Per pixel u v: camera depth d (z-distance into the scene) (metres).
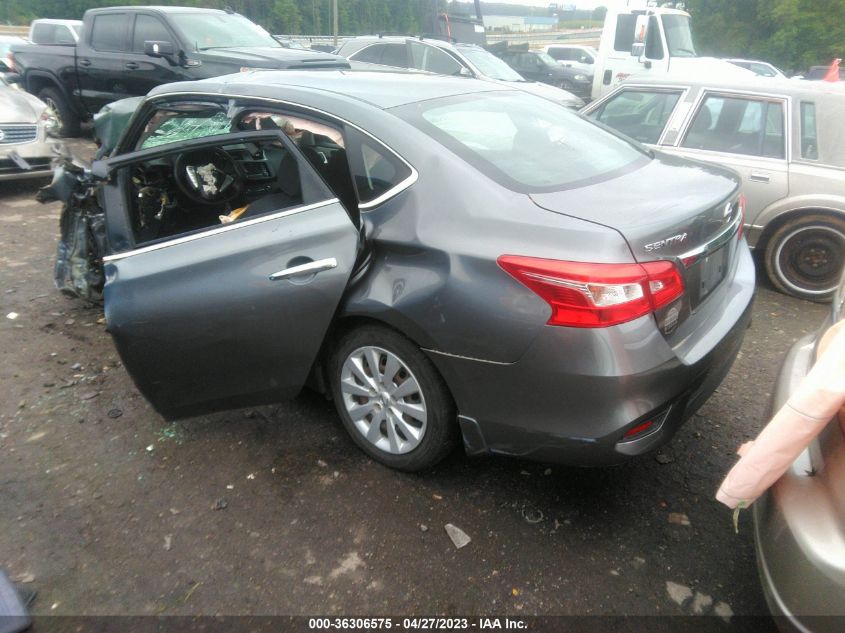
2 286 4.91
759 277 5.57
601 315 2.18
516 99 3.44
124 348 2.80
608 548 2.54
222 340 2.74
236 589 2.34
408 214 2.54
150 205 3.34
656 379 2.25
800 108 5.02
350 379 2.92
